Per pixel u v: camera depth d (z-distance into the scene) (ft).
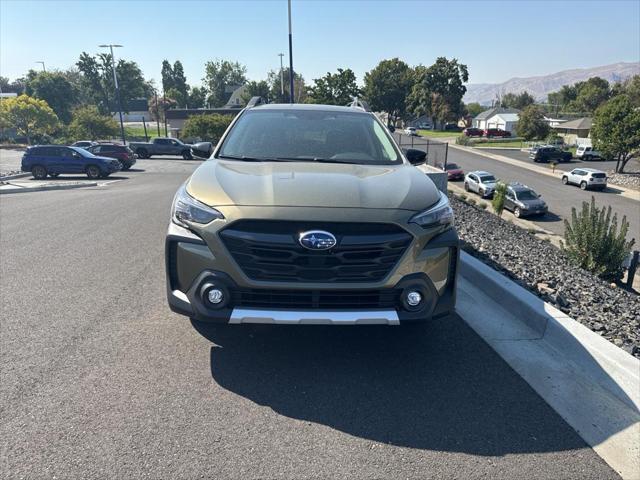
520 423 8.98
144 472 7.52
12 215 31.12
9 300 14.98
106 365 10.87
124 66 411.75
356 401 9.64
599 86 414.00
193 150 15.38
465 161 181.37
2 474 7.38
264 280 9.64
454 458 8.02
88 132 203.31
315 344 12.06
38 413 9.01
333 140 13.98
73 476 7.39
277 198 9.91
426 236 9.98
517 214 93.86
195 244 9.91
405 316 9.93
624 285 32.09
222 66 429.38
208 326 13.04
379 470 7.72
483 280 15.47
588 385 10.24
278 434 8.57
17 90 446.19
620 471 7.78
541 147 181.57
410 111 368.68
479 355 11.53
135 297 15.31
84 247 22.00
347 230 9.66
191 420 8.90
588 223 32.48
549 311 12.64
